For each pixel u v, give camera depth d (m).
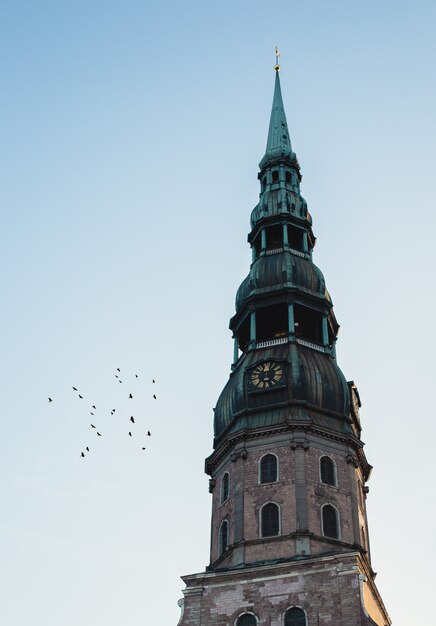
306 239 79.12
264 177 85.12
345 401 67.88
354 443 65.75
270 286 73.75
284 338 71.06
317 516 60.97
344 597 55.09
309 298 73.31
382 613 61.41
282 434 64.69
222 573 58.66
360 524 63.25
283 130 88.81
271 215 79.50
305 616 55.38
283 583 57.00
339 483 63.38
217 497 66.06
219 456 67.25
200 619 57.44
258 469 63.66
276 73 96.69
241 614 56.81
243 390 67.88
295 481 62.03
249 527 61.16
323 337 72.31
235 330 74.81
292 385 66.94
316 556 57.25
